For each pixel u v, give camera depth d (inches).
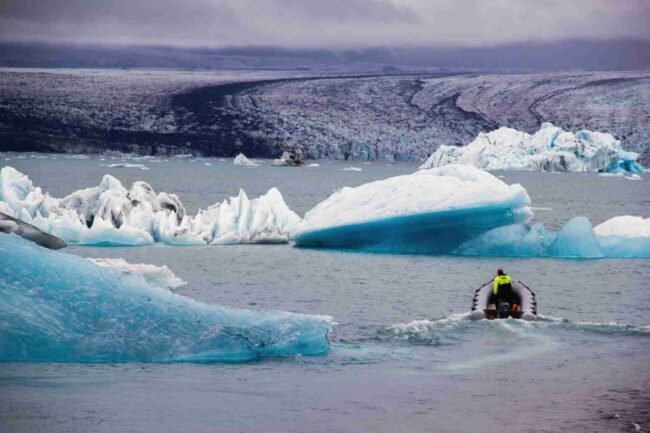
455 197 1628.9
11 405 593.9
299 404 629.6
